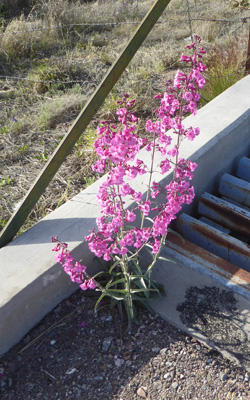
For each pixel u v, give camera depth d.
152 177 3.00
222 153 3.51
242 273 2.74
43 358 2.41
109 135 2.00
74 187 3.84
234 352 2.38
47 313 2.59
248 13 7.32
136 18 7.55
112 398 2.25
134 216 2.11
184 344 2.46
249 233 3.18
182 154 3.18
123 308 2.61
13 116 5.03
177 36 6.88
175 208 2.18
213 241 3.05
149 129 2.23
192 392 2.25
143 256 2.89
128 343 2.47
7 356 2.41
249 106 3.75
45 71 5.82
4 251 2.57
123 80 5.56
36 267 2.45
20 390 2.28
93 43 6.88
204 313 2.58
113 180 2.03
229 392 2.24
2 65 6.29
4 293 2.31
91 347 2.46
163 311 2.59
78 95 5.24
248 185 3.41
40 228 2.73
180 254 2.89
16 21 7.15
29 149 4.44
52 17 7.46
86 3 8.41
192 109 2.14
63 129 4.76
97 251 2.18
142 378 2.32
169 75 5.71
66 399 2.25
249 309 2.59
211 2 8.11
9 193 3.84
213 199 3.28
